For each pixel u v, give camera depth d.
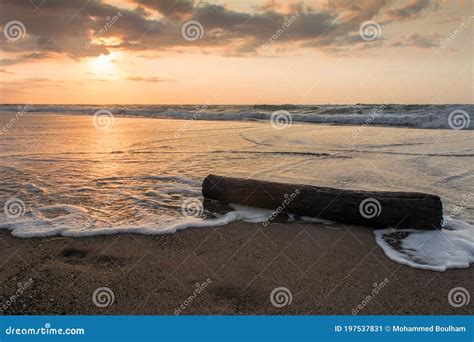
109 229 4.70
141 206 5.73
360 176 7.41
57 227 4.79
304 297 3.32
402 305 3.20
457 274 3.66
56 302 3.21
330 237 4.56
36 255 4.05
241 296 3.33
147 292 3.37
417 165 8.38
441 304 3.21
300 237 4.57
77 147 11.65
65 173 7.98
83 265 3.85
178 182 7.21
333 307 3.18
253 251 4.20
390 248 4.21
